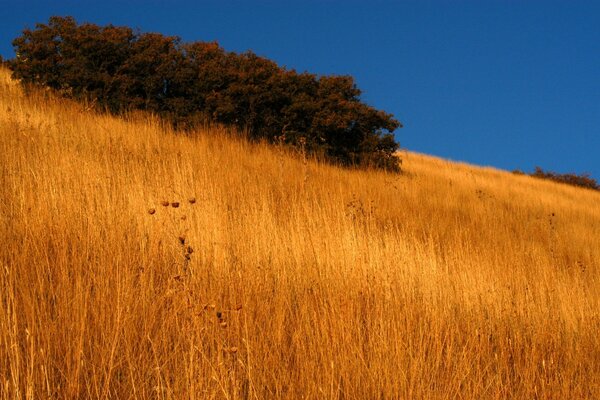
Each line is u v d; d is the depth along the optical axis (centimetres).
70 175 789
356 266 688
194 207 722
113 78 1614
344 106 1830
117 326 427
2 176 788
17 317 435
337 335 502
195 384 390
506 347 612
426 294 680
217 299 521
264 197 931
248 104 1731
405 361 495
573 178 3719
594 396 548
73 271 530
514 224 1473
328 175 1405
